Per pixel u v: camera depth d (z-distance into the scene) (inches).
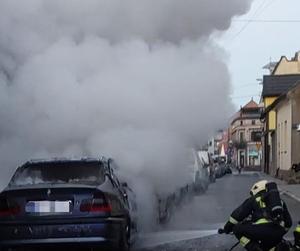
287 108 1403.8
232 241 376.8
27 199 292.2
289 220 259.6
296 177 1214.9
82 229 287.0
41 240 286.7
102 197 293.1
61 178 319.6
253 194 260.5
